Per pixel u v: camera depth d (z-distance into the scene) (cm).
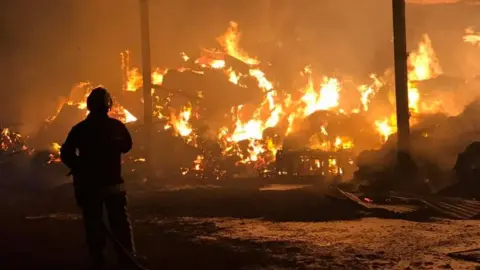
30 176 2016
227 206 1367
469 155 1422
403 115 1501
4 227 1124
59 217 1260
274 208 1305
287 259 759
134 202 1483
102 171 689
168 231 1037
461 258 737
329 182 1903
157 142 2089
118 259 696
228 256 793
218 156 2153
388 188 1469
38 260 810
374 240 886
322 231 989
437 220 1102
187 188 1809
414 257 749
